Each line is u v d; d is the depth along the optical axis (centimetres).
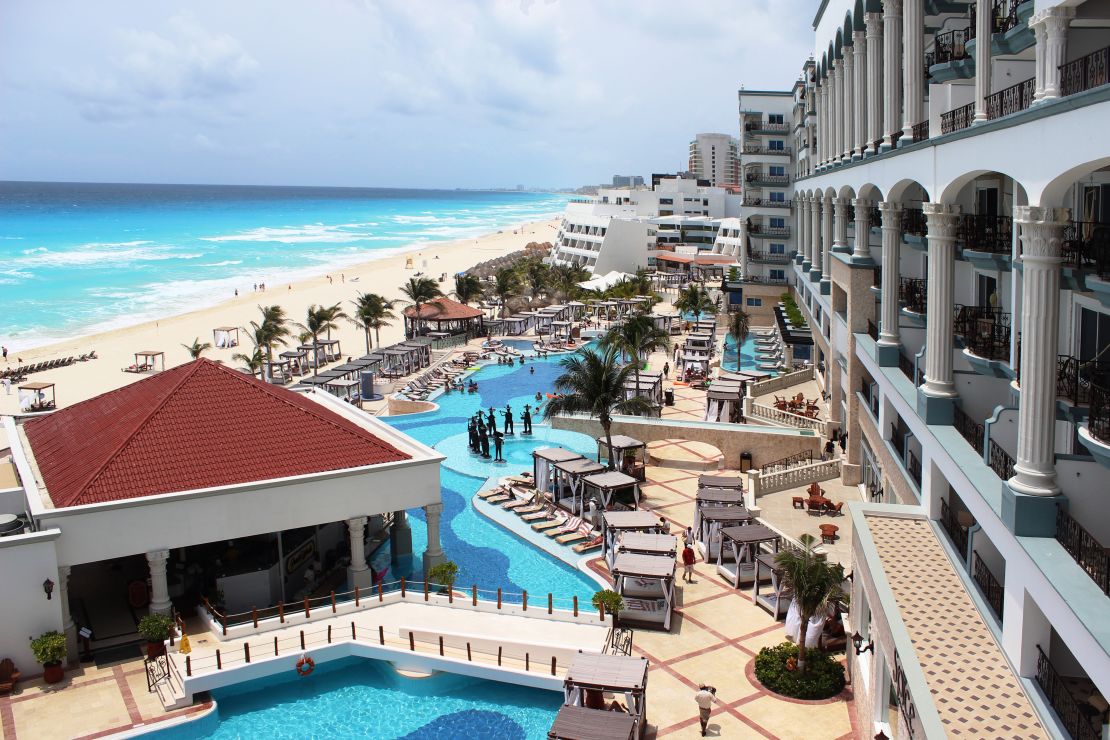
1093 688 1930
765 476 4281
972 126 2277
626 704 2478
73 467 3278
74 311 12406
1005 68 2522
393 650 2888
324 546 3784
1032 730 1686
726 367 7919
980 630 2070
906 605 2195
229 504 3131
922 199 4284
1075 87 1845
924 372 2970
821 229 6388
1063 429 2175
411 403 6806
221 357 9212
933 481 2727
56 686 2762
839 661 2788
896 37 3581
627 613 3128
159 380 3744
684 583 3478
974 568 2258
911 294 3619
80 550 2912
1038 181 1847
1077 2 1783
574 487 4312
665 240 17062
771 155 10362
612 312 11194
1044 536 1869
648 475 4981
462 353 9219
